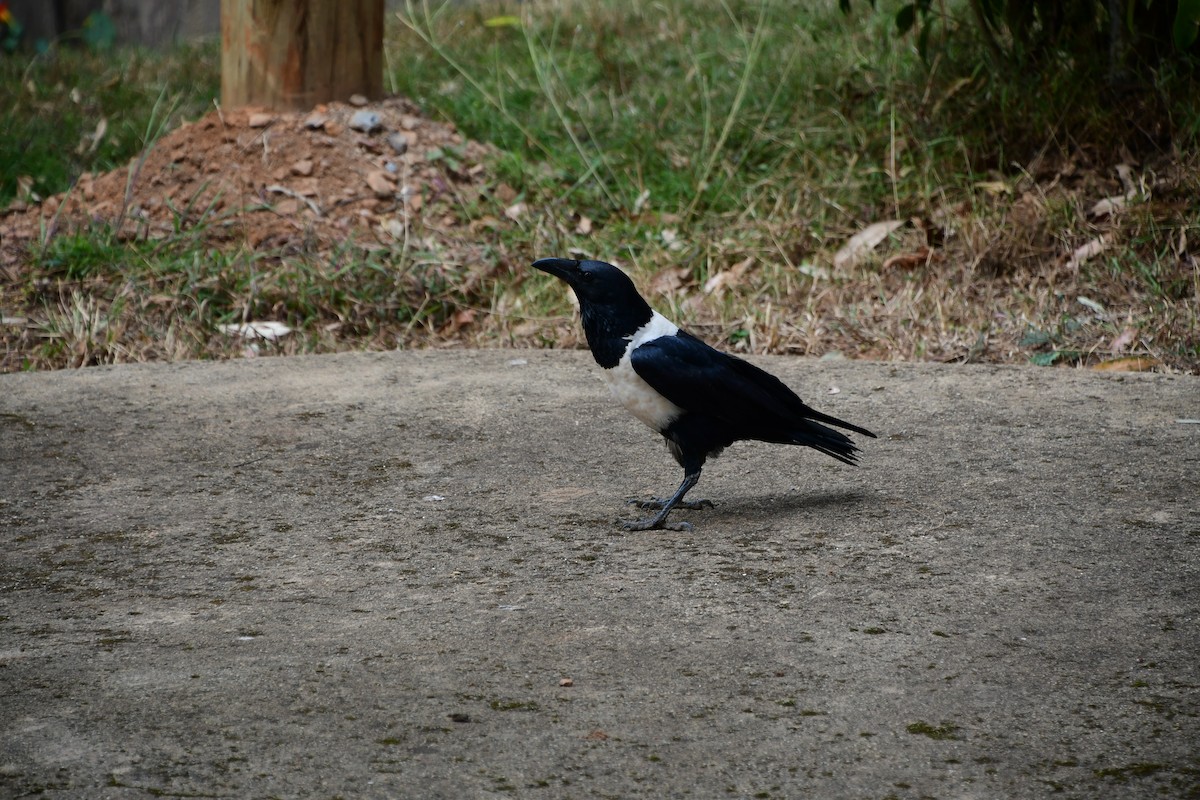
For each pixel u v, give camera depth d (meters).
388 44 18.55
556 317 10.88
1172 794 3.58
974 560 5.43
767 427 6.02
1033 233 11.21
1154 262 10.78
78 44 22.62
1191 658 4.44
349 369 9.29
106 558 5.73
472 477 6.88
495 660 4.52
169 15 23.00
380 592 5.24
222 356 10.45
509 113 14.67
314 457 7.27
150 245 11.88
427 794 3.64
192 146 12.87
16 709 4.18
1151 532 5.72
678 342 5.99
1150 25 12.22
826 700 4.17
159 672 4.46
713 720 4.05
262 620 4.95
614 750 3.87
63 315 10.92
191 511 6.39
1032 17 12.76
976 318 10.34
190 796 3.64
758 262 11.69
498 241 12.23
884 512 6.12
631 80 15.87
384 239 12.09
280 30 12.82
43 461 7.24
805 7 17.05
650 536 5.91
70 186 13.40
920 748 3.86
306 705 4.18
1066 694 4.19
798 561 5.49
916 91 13.10
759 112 13.91
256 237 12.11
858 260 11.40
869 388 8.47
